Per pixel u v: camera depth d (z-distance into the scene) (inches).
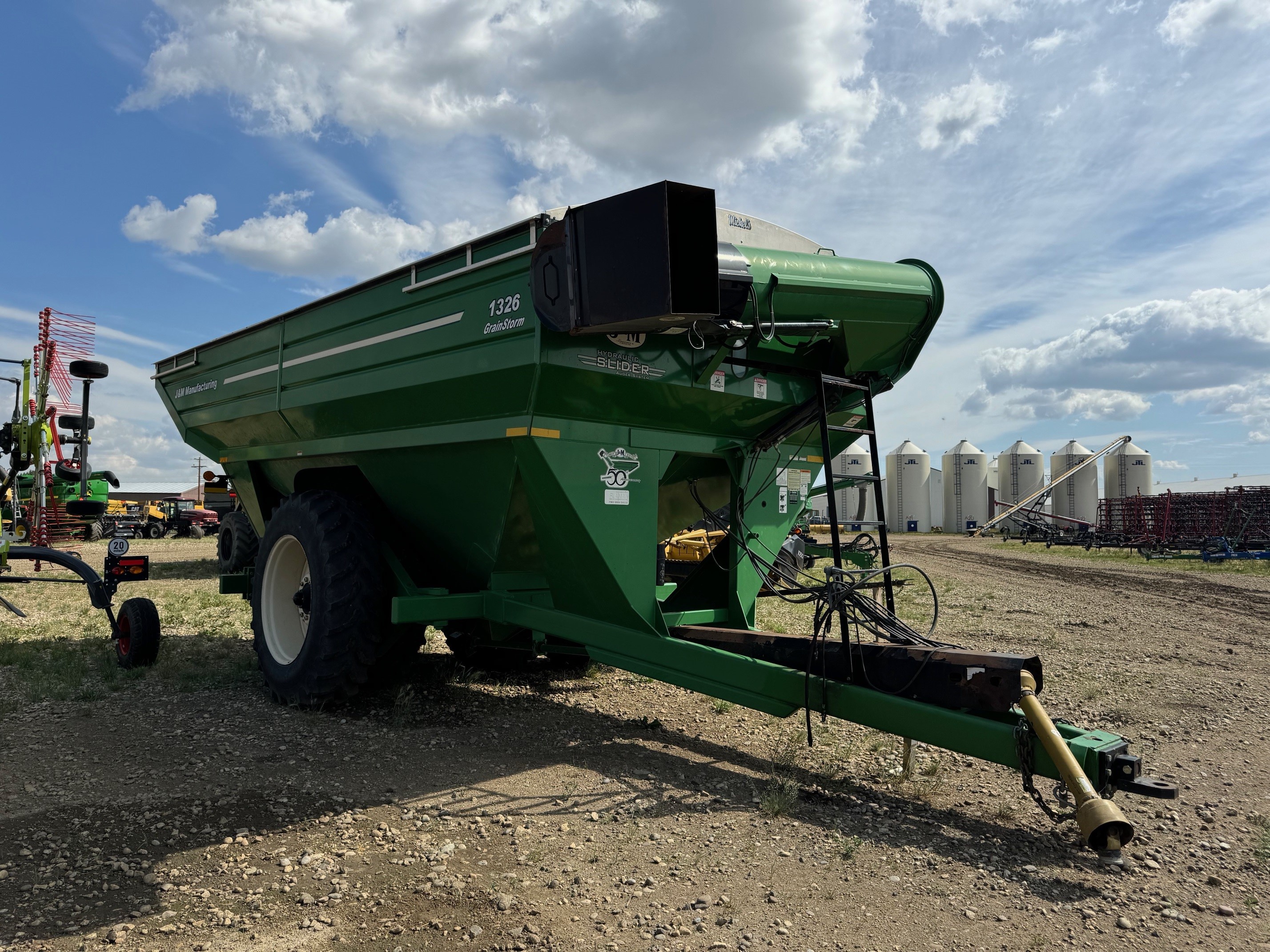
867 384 197.6
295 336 227.9
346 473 228.1
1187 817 138.7
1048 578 655.1
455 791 148.1
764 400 190.7
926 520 2090.3
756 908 104.2
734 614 200.1
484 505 184.4
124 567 254.4
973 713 135.9
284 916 102.3
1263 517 916.6
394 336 190.5
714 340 167.2
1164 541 1004.6
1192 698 229.8
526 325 156.6
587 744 179.5
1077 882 112.9
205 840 125.1
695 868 116.3
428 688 228.4
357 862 118.0
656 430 180.9
